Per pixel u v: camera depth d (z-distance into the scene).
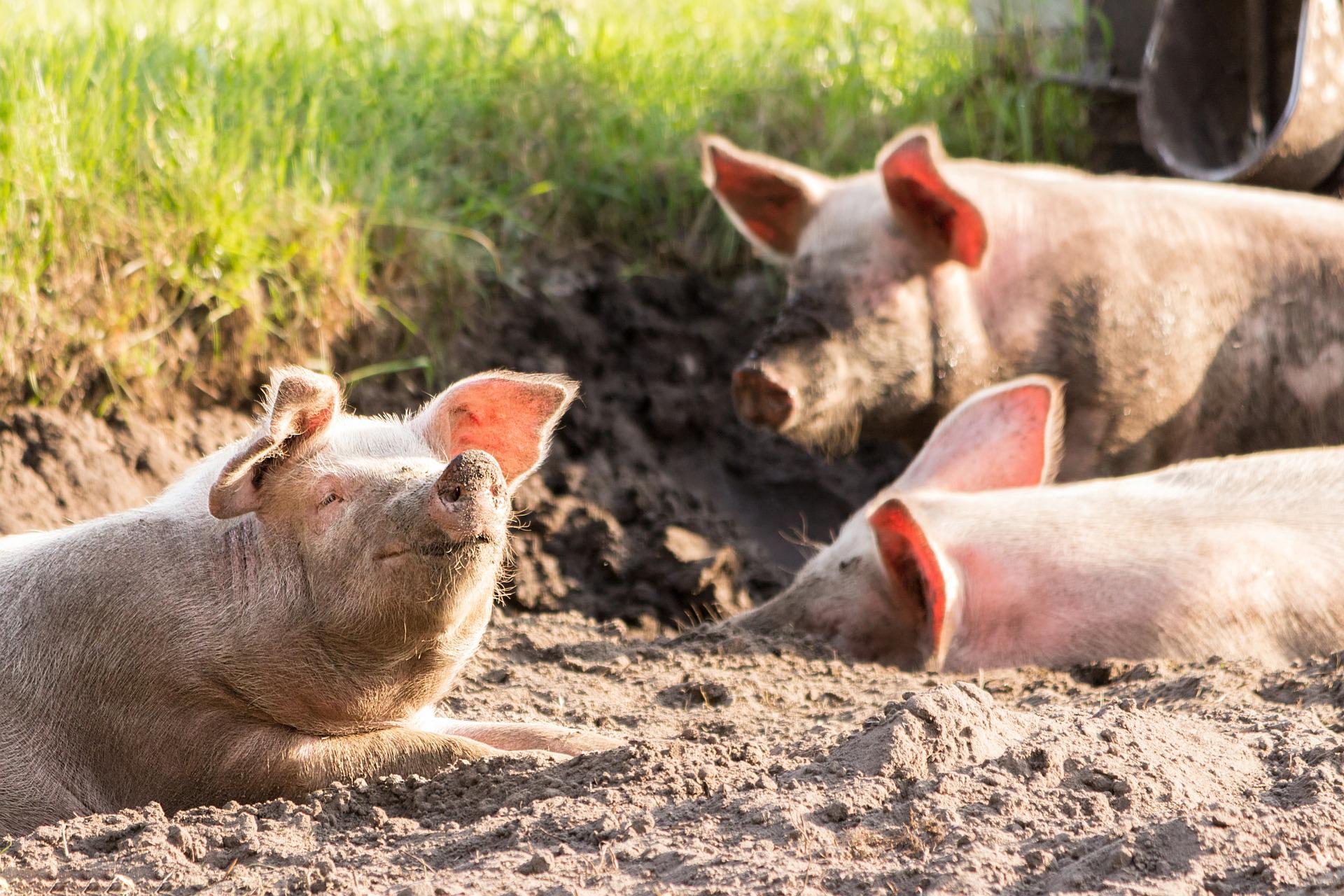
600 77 19.47
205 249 14.77
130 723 8.23
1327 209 15.33
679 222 18.77
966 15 22.34
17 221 13.68
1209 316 14.48
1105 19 19.38
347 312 15.55
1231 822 6.84
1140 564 10.99
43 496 13.02
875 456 17.69
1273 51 17.38
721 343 17.84
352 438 8.34
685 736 8.60
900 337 13.77
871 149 19.59
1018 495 11.67
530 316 16.91
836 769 7.46
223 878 6.86
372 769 8.30
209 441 14.30
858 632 11.49
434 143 17.66
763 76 20.67
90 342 13.98
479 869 6.66
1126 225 14.50
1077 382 14.19
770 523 16.83
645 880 6.46
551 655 11.40
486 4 21.28
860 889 6.27
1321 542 11.04
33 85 14.74
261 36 18.12
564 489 15.36
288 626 8.17
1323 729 8.41
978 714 7.87
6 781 8.07
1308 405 14.79
